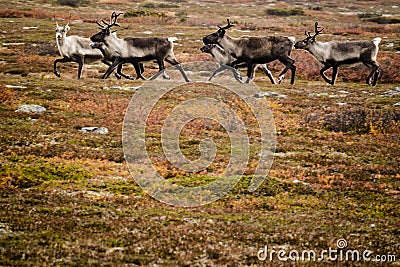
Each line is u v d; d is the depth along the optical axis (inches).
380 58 4222.4
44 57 4274.1
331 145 2230.6
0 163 1765.5
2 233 1233.4
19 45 4768.7
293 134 2410.2
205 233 1310.3
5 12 7170.3
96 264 1098.7
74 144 2044.8
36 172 1715.1
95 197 1537.9
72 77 3599.9
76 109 2596.0
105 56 3422.7
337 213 1515.7
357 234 1366.9
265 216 1464.1
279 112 2741.1
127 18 7785.4
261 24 7613.2
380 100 3046.3
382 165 1984.5
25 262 1088.2
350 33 6328.7
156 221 1389.0
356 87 3540.8
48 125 2287.2
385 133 2476.6
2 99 2652.6
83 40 3521.2
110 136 2183.8
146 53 3339.1
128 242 1228.5
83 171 1752.0
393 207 1581.0
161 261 1139.3
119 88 3132.4
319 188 1702.8
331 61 3533.5
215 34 3314.5
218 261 1153.4
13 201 1453.0
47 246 1174.3
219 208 1513.3
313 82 3784.5
